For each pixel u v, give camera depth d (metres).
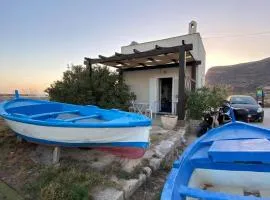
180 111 8.25
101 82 10.80
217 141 3.21
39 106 6.10
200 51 12.45
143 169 3.88
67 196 2.77
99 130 3.63
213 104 8.94
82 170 3.69
